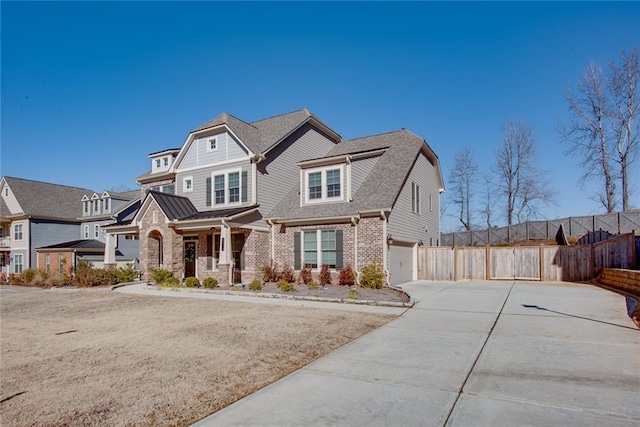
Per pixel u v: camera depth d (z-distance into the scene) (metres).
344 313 10.91
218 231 20.84
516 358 6.48
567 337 7.84
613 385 5.16
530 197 38.16
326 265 17.73
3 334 8.82
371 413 4.38
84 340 8.08
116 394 5.02
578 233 27.30
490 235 32.22
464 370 5.90
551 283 18.56
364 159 21.19
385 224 17.08
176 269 20.02
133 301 14.16
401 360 6.45
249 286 16.62
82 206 38.59
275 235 20.00
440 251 21.16
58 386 5.33
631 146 28.98
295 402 4.73
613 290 15.05
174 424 4.18
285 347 7.28
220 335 8.28
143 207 21.00
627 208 29.08
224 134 21.59
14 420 4.29
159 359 6.55
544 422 4.10
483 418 4.21
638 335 7.92
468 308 11.52
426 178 23.89
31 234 34.31
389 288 15.83
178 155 23.20
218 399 4.85
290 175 22.61
